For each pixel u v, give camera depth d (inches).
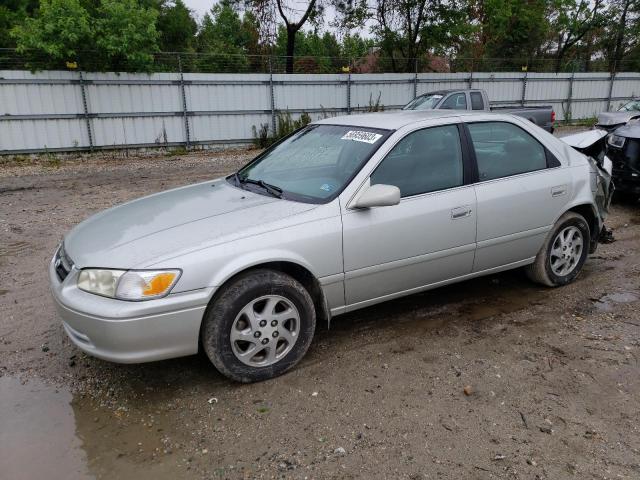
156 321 118.3
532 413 120.8
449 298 185.9
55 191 404.2
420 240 151.6
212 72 720.3
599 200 200.4
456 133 163.3
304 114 735.1
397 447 110.0
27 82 577.9
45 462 107.6
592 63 1119.0
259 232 129.7
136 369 142.0
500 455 107.3
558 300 182.9
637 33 1200.2
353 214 140.9
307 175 155.9
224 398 128.6
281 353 136.8
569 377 135.2
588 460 105.7
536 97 925.2
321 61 816.9
